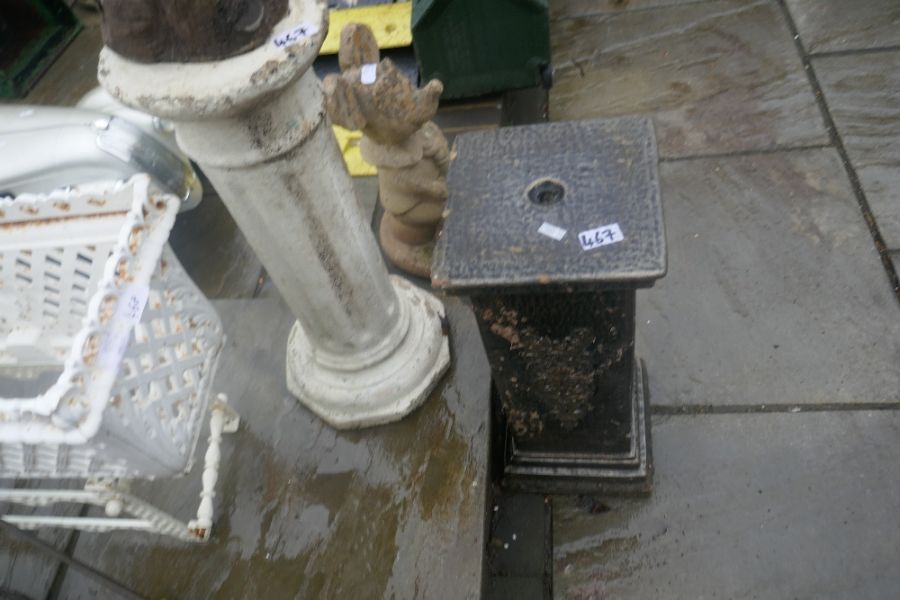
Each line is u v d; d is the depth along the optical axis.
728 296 2.76
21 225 1.91
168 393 1.76
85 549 2.29
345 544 2.19
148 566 2.23
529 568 2.28
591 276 1.54
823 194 2.99
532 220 1.68
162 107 1.38
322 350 2.33
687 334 2.68
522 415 2.14
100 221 1.87
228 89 1.36
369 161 2.34
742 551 2.18
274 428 2.46
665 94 3.56
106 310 1.54
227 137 1.53
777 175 3.10
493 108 3.54
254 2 1.37
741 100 3.43
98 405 1.45
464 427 2.35
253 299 2.86
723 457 2.37
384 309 2.26
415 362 2.38
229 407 2.36
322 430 2.44
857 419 2.37
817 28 3.63
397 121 2.15
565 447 2.28
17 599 2.22
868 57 3.43
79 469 1.66
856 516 2.18
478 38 3.27
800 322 2.63
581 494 2.38
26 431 1.44
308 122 1.61
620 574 2.21
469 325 2.62
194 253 3.23
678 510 2.29
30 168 2.80
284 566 2.17
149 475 1.75
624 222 1.63
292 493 2.31
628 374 1.92
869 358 2.50
